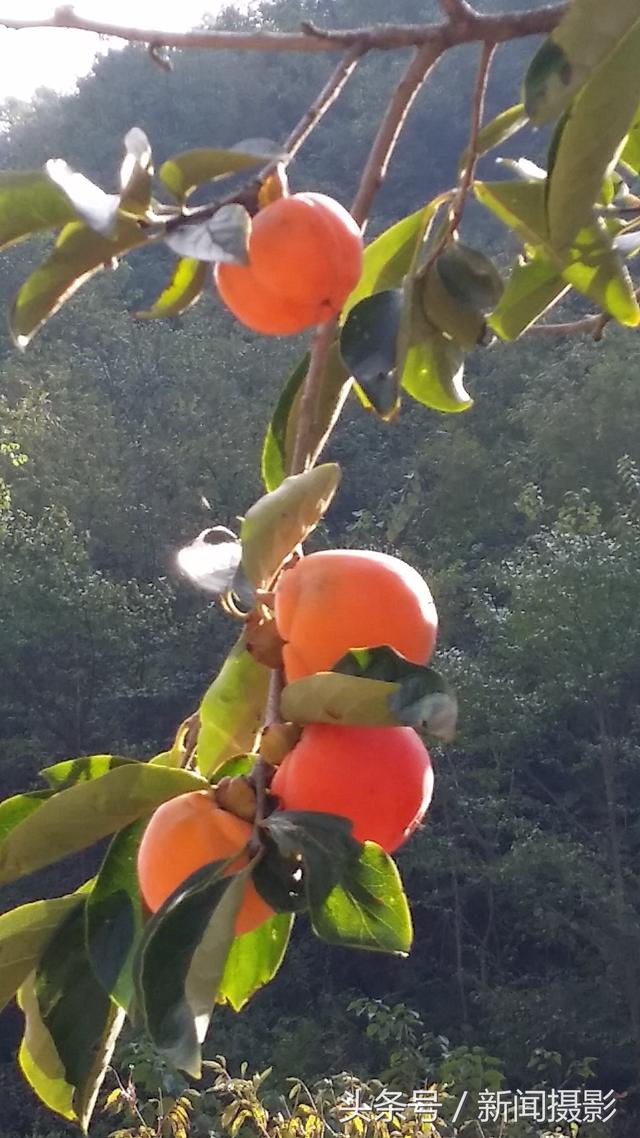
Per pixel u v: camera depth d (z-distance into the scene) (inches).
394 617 41.6
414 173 925.8
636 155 77.6
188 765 48.9
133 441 1068.5
